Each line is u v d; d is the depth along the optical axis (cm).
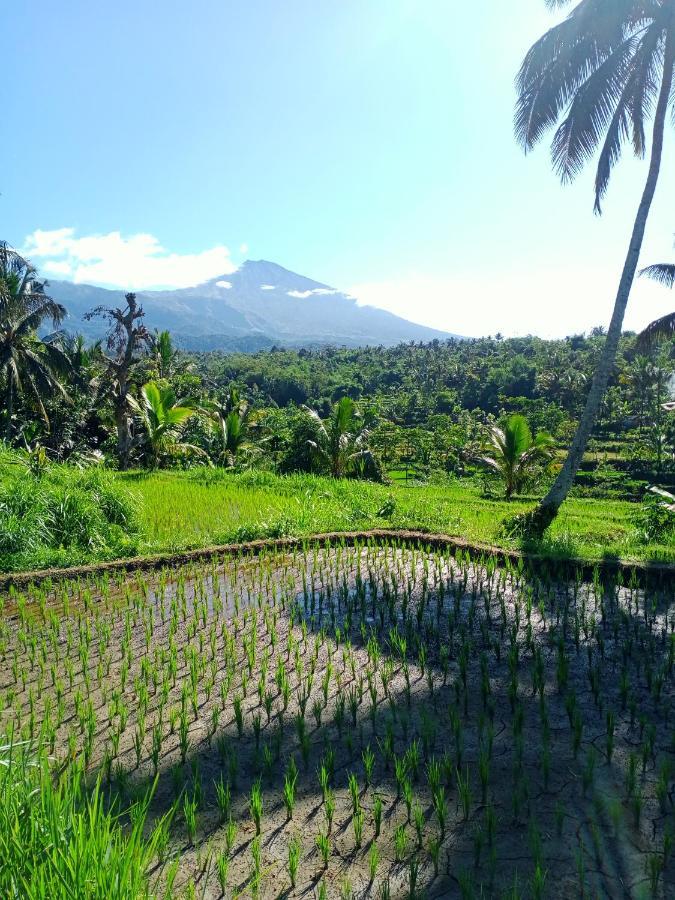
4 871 239
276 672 555
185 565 967
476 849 323
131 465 3022
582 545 1037
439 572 896
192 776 403
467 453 5194
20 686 550
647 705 492
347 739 427
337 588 833
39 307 2922
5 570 911
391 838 342
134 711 497
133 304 2866
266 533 1128
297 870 320
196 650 621
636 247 1184
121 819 359
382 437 5638
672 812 358
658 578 845
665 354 6034
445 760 402
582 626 668
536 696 509
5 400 3108
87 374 3597
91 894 229
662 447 5172
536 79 1236
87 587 859
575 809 362
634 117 1255
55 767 412
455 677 547
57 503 1077
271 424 5288
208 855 314
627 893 299
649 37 1155
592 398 1197
